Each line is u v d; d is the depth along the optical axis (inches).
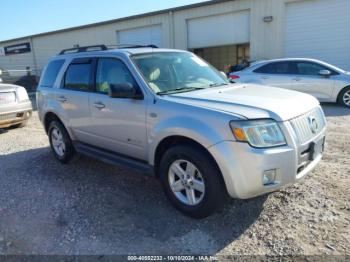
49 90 207.9
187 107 126.8
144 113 141.7
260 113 115.6
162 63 161.8
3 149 256.5
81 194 161.3
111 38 821.2
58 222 135.1
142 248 115.0
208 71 178.5
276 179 114.3
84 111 178.7
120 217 136.7
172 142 137.3
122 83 147.3
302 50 554.9
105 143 172.4
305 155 123.3
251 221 128.1
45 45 1007.6
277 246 111.8
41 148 253.0
